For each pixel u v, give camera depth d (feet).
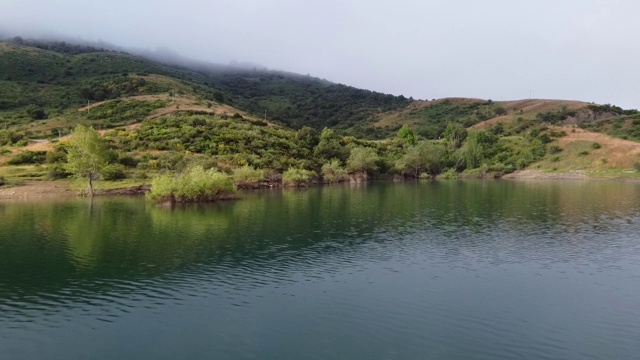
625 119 623.77
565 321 90.43
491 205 244.22
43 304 97.45
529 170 490.49
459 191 326.44
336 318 91.40
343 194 304.71
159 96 622.54
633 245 148.87
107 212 217.36
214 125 461.37
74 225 182.29
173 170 333.83
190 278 115.03
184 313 93.25
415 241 155.22
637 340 82.48
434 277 116.88
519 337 83.51
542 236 163.12
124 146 382.01
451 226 182.19
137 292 104.94
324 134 497.46
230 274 118.32
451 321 90.22
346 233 168.14
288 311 94.73
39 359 74.18
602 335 84.38
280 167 380.17
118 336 82.74
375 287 109.29
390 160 484.74
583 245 149.38
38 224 184.75
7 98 627.46
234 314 93.04
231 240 155.53
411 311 95.04
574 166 476.54
